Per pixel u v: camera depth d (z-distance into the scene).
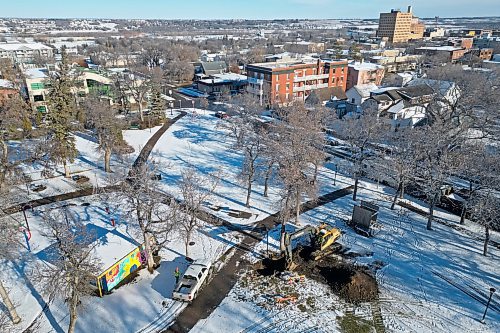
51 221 29.95
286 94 94.88
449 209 43.50
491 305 28.03
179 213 32.69
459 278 31.11
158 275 30.50
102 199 41.94
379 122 53.62
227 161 57.03
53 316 25.86
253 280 30.39
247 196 42.59
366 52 165.12
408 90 82.88
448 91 75.44
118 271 28.69
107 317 25.86
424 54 163.00
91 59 161.12
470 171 39.09
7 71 84.31
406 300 28.48
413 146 47.66
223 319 26.06
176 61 138.50
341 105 84.62
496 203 35.16
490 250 35.22
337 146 64.38
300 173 36.16
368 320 26.39
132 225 34.88
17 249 31.45
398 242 36.38
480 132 62.66
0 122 54.91
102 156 56.69
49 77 68.81
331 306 27.73
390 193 47.59
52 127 46.31
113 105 82.25
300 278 30.66
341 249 35.03
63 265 23.31
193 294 27.48
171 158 57.50
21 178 45.44
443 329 25.62
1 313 25.61
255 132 50.59
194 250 34.09
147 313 26.39
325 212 41.97
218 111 89.00
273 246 35.09
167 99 100.88
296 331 25.17
